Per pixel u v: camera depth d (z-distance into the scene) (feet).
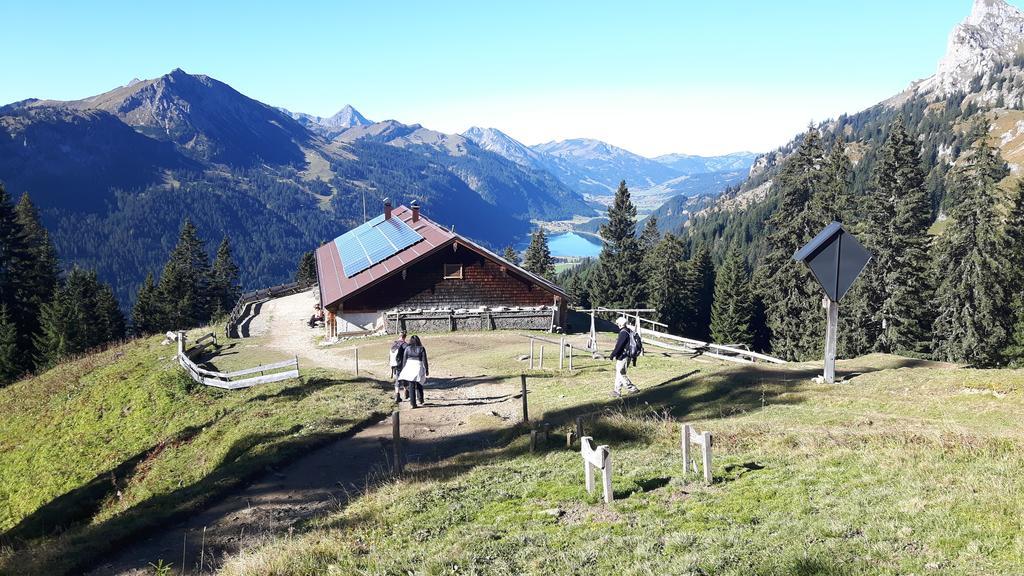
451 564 28.30
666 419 52.31
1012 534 23.47
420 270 137.08
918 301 156.66
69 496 63.72
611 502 33.94
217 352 119.65
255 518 40.57
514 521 33.50
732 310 251.39
